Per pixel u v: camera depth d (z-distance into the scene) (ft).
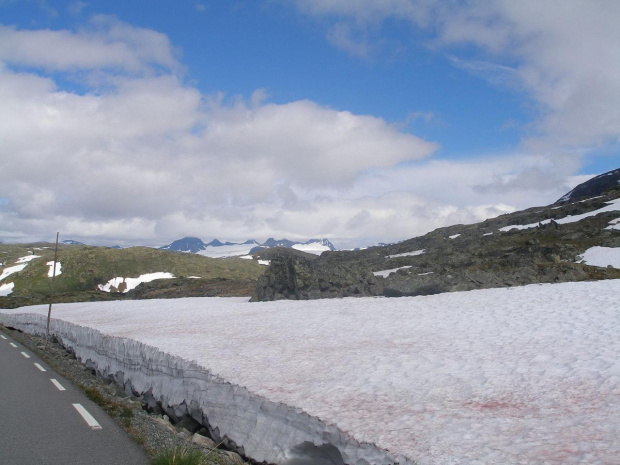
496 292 80.94
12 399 40.01
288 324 67.26
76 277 430.20
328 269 119.24
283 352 46.60
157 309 112.78
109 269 458.91
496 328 51.13
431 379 32.89
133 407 41.39
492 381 31.27
